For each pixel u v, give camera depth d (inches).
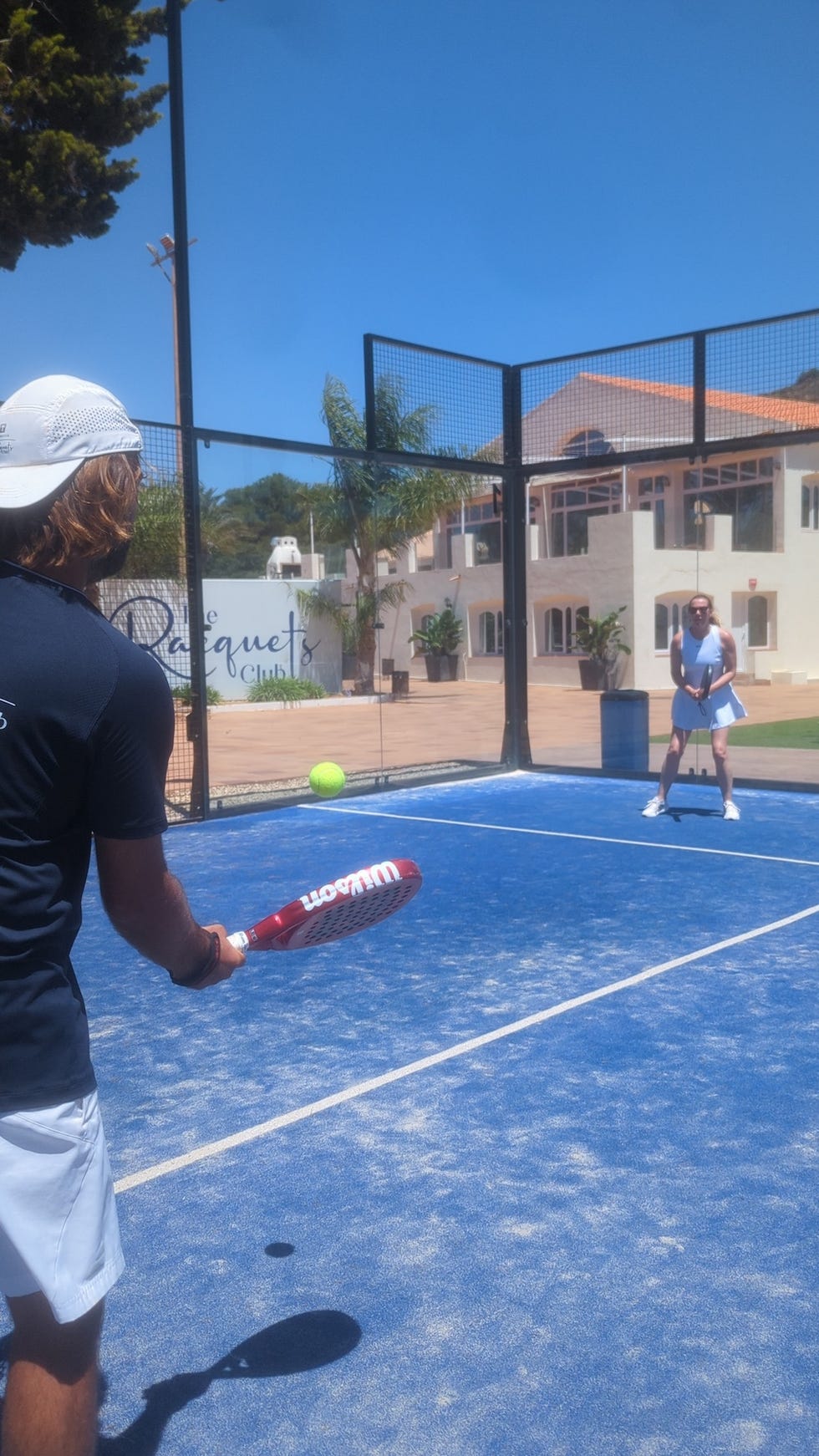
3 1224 65.1
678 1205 139.1
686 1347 112.5
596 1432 101.0
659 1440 99.8
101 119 446.6
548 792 483.2
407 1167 149.8
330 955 245.0
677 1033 196.1
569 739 746.8
